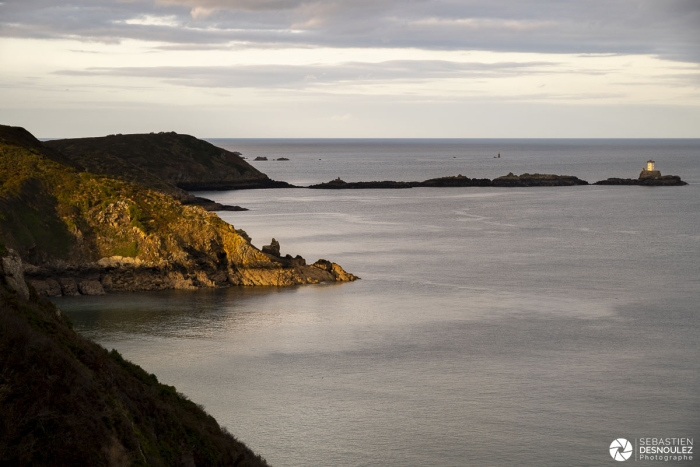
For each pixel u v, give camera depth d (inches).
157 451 1290.6
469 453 1827.0
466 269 4242.1
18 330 1210.6
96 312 3196.4
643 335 2832.2
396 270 4207.7
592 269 4254.4
